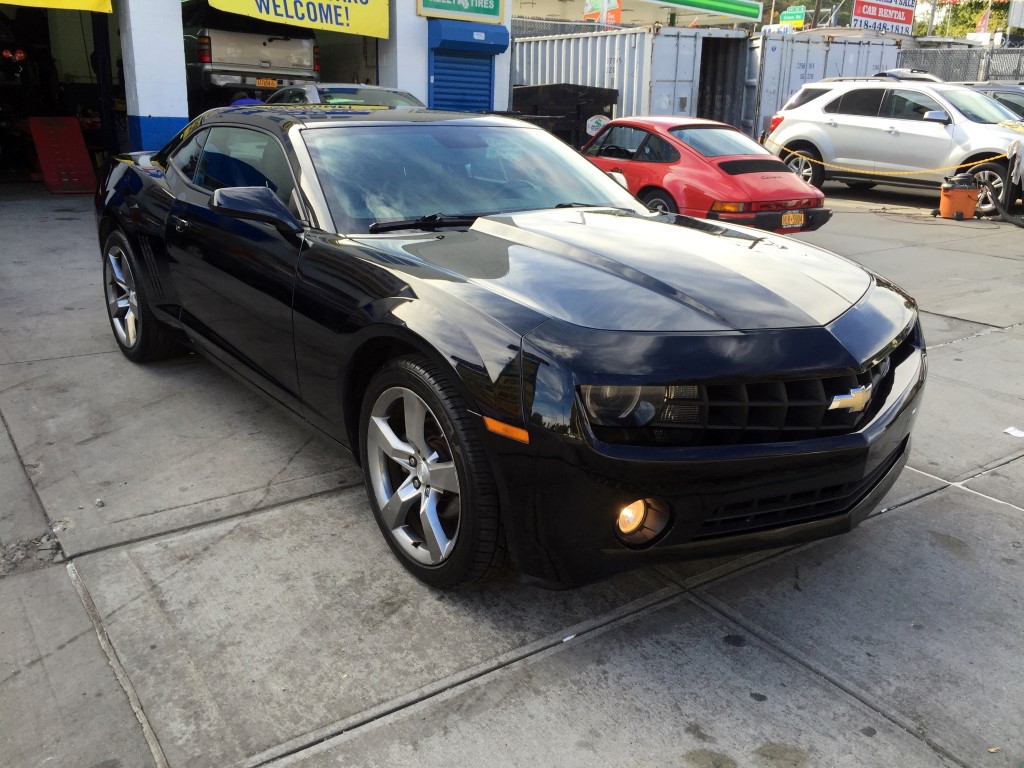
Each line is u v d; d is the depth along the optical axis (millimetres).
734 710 2279
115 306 4957
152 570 2881
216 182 3963
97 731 2172
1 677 2361
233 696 2301
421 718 2232
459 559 2576
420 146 3680
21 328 5602
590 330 2340
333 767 2068
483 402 2357
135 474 3572
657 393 2234
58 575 2844
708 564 2994
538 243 3002
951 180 11172
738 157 8766
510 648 2518
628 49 15484
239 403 4359
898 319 2785
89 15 16328
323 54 15719
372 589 2797
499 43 14320
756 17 23703
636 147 9398
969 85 13906
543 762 2092
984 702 2322
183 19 13164
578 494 2266
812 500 2473
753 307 2521
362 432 2938
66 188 12102
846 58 17547
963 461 3875
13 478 3521
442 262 2824
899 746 2160
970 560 3041
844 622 2668
